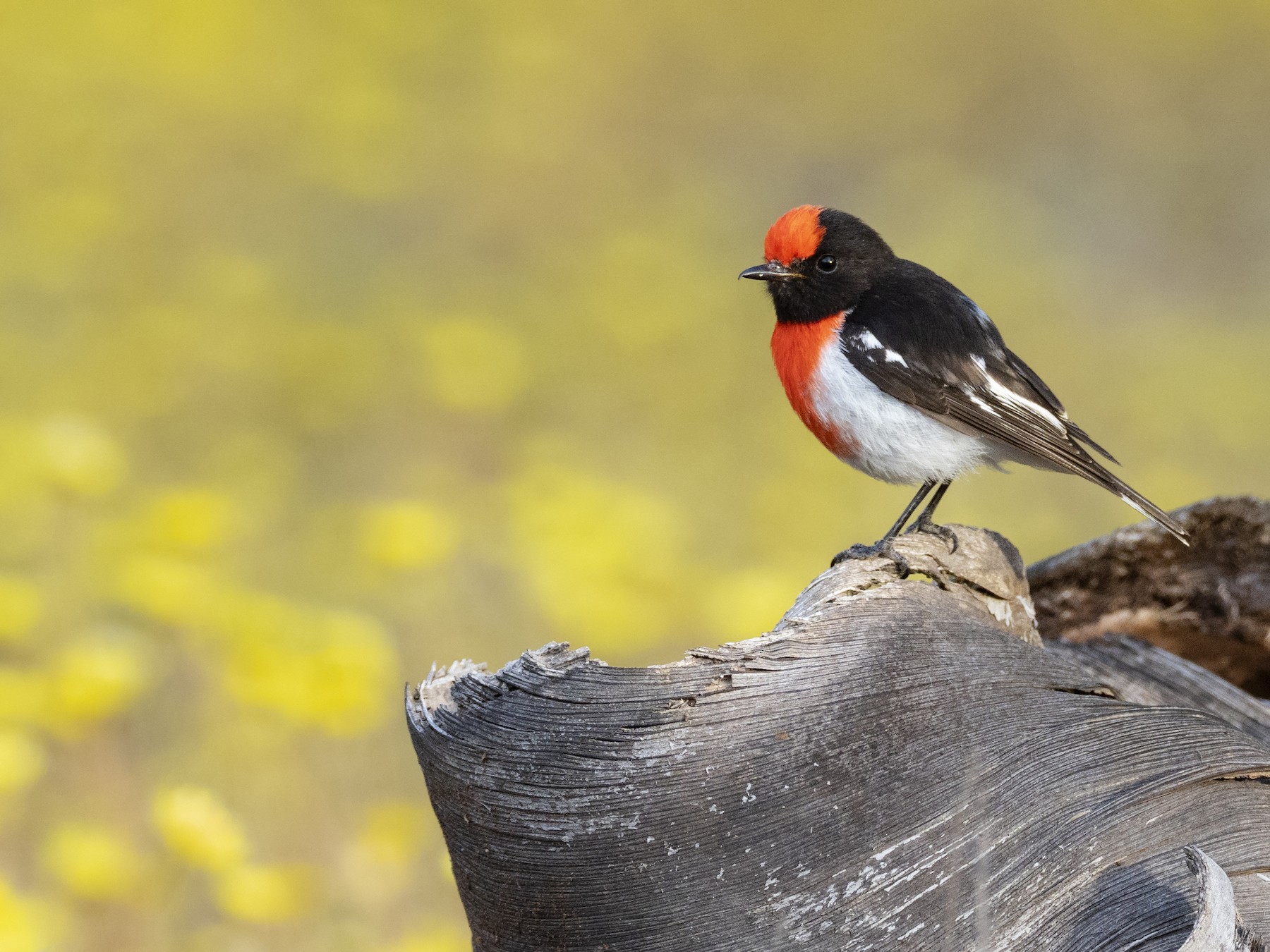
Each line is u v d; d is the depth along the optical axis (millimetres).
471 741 5012
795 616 5500
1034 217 25109
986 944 4777
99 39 25453
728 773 4855
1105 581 6906
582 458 16172
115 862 8125
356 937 8422
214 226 22594
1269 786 5316
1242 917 4977
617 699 4945
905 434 7887
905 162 26797
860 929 4809
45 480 11086
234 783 9523
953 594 5641
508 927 5090
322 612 9445
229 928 8398
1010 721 5125
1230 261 24094
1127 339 20719
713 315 20312
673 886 4832
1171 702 6348
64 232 19797
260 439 15523
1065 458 7602
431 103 26391
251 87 25156
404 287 21188
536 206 24141
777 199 26109
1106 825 4996
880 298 8023
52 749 9258
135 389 16438
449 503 14672
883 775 4930
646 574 11328
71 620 10438
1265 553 6711
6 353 17141
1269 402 18562
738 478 16250
